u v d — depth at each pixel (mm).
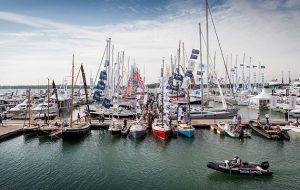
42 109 72438
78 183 30344
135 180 31109
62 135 46625
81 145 44875
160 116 59156
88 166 35562
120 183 30344
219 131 50375
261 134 49688
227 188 28906
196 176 31938
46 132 49062
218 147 42969
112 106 75562
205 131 53750
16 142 46344
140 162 36875
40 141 47000
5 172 33500
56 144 45406
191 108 70000
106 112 67250
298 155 38969
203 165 35375
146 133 52438
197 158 38062
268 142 45562
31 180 31109
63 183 30312
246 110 87438
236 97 109812
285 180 30500
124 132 49500
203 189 28766
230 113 65688
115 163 36594
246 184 29719
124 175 32531
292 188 28703
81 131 48094
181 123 53562
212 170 33594
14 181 30828
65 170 34188
